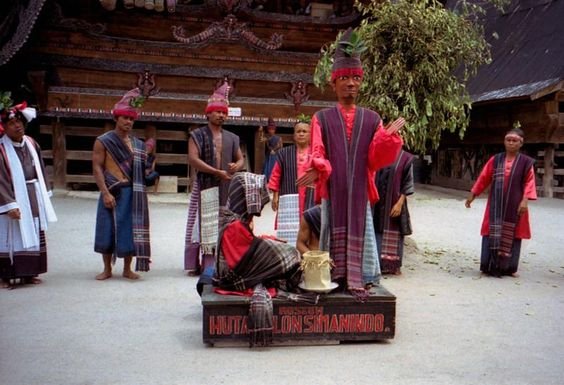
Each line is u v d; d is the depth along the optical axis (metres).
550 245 9.28
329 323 4.41
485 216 7.11
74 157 14.24
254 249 4.51
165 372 3.85
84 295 5.77
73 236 9.10
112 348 4.30
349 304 4.41
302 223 4.91
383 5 7.87
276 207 6.71
